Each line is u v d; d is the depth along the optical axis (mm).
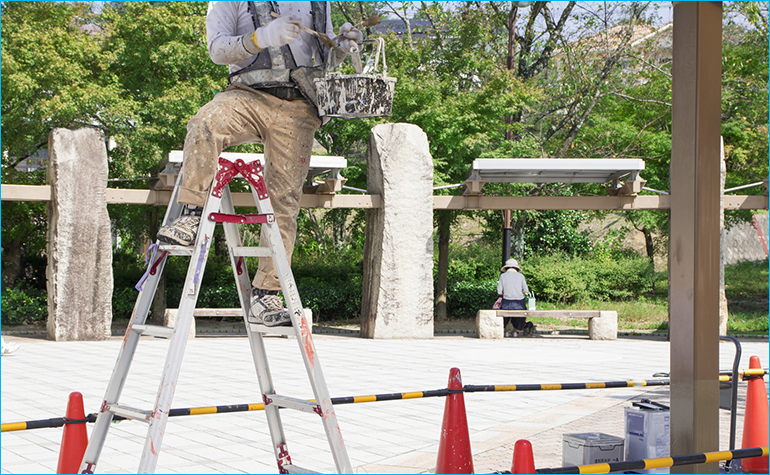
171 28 14414
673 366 3176
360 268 17969
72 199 12094
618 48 18125
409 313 13062
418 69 16672
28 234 16781
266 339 12766
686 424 3088
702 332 3037
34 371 8688
